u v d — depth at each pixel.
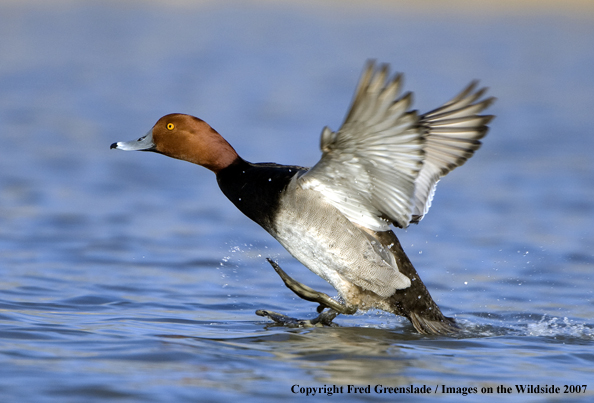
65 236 12.74
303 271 11.18
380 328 8.13
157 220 14.30
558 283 10.52
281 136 22.66
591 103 30.62
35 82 33.25
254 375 6.03
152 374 5.92
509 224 14.34
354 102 6.30
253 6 74.75
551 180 18.22
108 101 29.00
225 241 12.91
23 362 6.06
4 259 11.05
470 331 8.04
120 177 18.09
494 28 58.94
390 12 70.38
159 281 10.14
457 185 17.98
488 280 10.70
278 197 7.75
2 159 19.17
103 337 6.99
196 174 19.05
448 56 43.72
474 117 7.78
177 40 50.66
